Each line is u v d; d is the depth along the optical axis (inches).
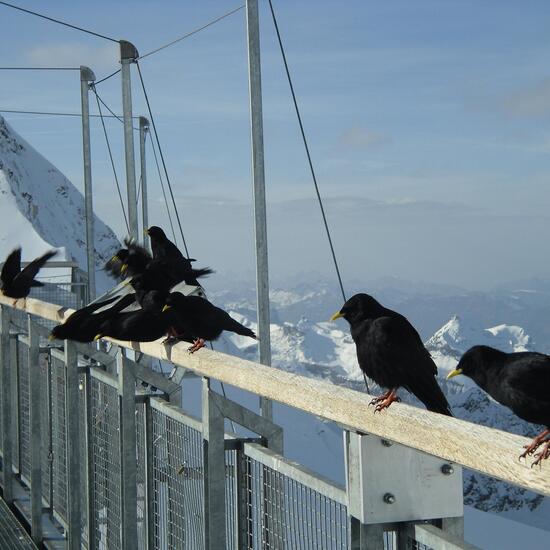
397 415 93.9
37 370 294.2
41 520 287.4
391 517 101.5
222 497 149.2
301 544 124.2
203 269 265.4
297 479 124.6
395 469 101.8
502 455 79.5
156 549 195.8
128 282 236.4
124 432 198.2
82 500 263.3
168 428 184.5
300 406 115.0
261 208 379.9
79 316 225.1
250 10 381.4
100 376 230.5
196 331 212.2
